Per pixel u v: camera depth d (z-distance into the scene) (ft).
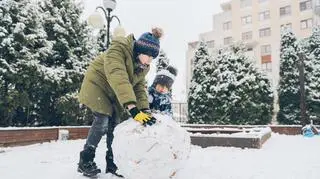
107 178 9.36
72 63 37.42
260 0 143.54
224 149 19.88
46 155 15.15
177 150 7.50
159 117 8.03
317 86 71.67
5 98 28.19
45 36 31.96
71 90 36.99
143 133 7.39
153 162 7.26
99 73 9.65
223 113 62.75
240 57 65.57
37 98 35.17
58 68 35.63
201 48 72.13
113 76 8.63
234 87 62.75
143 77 10.05
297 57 73.46
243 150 19.36
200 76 67.05
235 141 20.86
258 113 62.18
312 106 71.26
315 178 9.93
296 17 133.80
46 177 9.36
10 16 29.76
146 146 7.25
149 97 15.62
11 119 31.60
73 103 36.11
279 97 74.69
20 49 29.60
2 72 27.20
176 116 82.58
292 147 21.49
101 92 9.59
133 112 7.93
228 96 62.90
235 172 10.82
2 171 10.33
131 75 9.44
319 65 73.46
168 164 7.38
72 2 40.45
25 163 12.23
